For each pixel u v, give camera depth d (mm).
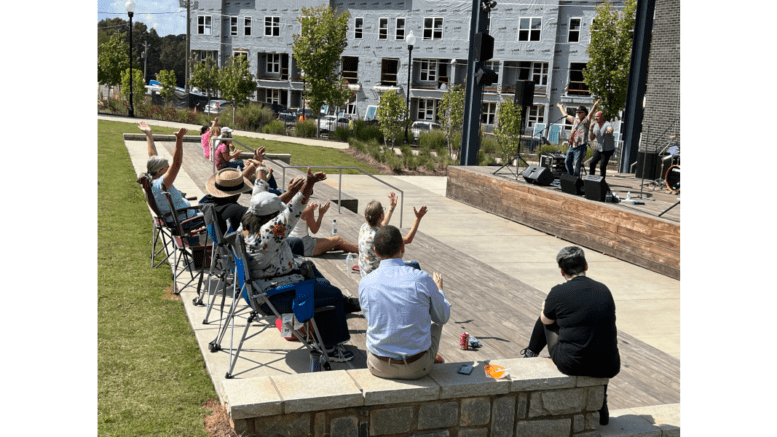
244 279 4164
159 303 5871
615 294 8344
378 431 3684
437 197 16938
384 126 27734
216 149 11016
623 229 10375
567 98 42844
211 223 4980
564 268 4094
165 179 6316
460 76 46469
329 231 9242
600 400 4098
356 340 5109
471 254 10422
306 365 4605
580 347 3896
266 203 4199
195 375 4516
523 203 13328
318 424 3553
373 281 3760
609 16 31766
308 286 4188
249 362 4629
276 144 24219
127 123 24359
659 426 4227
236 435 3387
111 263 6957
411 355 3693
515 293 7051
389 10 47156
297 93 51562
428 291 3715
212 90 43000
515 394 3924
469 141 17297
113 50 41969
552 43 42844
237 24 51688
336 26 32438
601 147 12938
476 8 16656
